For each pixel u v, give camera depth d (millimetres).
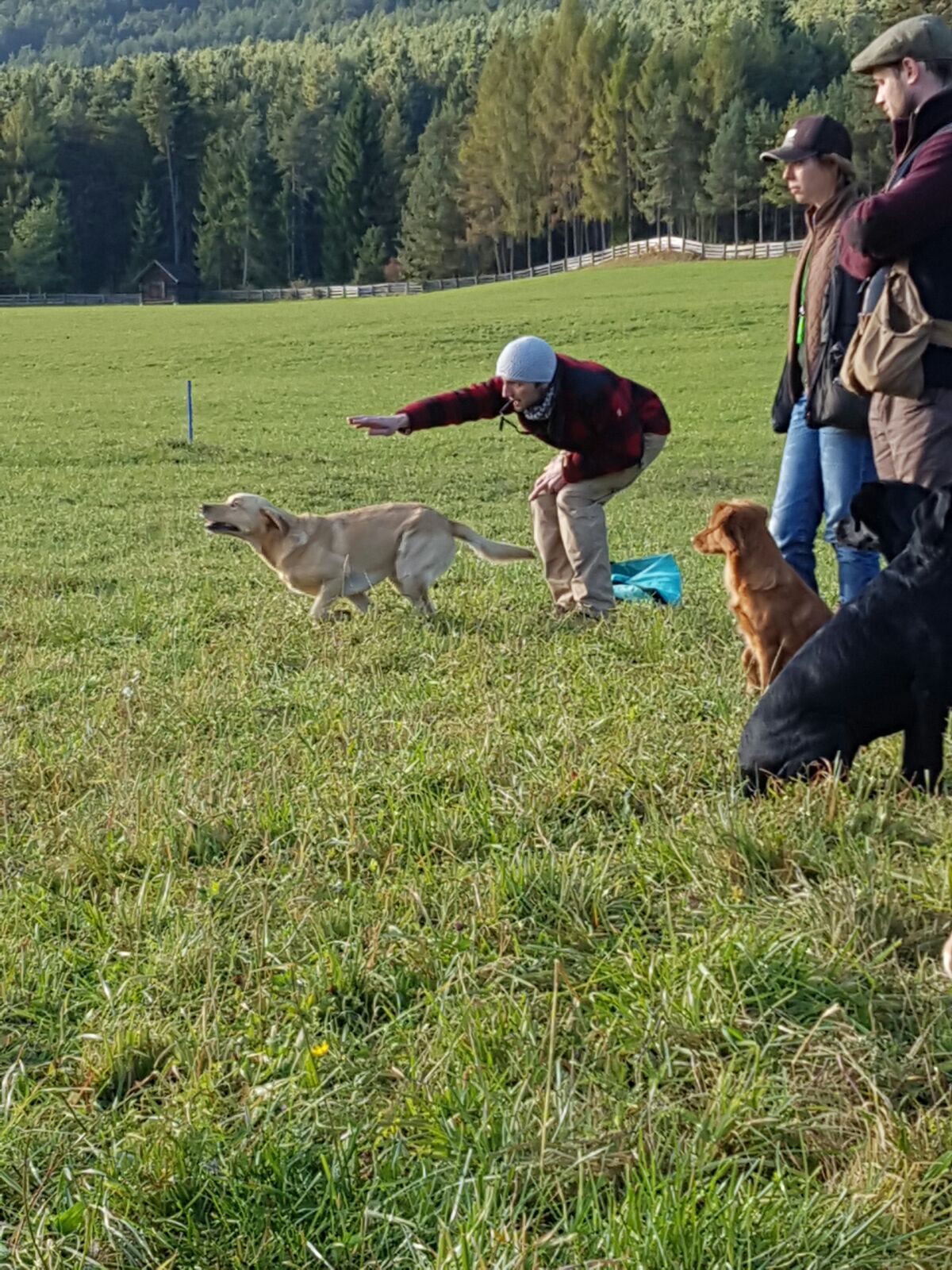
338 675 6848
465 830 4496
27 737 5879
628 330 47531
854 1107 2828
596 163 97625
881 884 3744
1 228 110312
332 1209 2600
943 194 4859
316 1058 3127
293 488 20750
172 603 9703
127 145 117750
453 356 44562
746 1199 2500
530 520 16703
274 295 102062
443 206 104938
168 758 5605
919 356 5035
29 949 3717
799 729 4578
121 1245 2547
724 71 94688
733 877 3949
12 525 16359
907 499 4895
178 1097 2979
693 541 6051
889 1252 2398
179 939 3670
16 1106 2959
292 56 175625
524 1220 2508
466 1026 3148
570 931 3688
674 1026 3125
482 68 123312
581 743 5211
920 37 5062
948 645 4352
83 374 43969
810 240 6375
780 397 6816
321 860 4359
